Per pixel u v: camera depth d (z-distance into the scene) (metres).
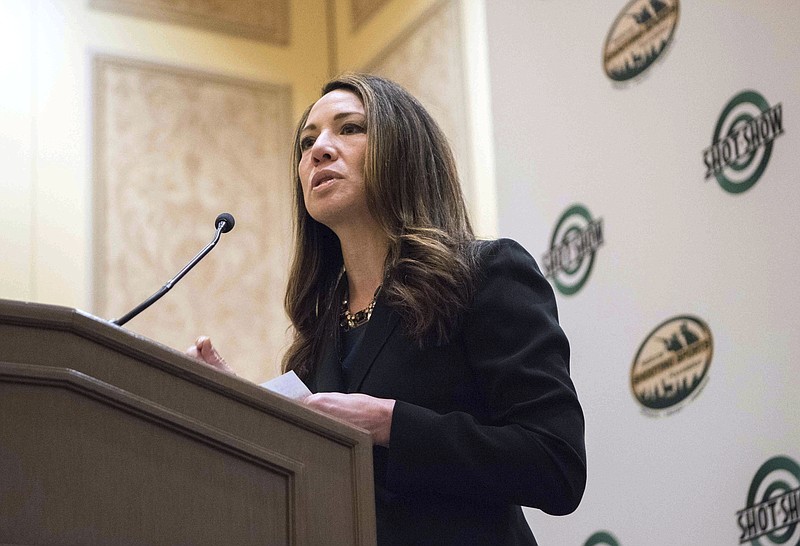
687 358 10.55
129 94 17.14
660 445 10.64
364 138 6.12
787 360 9.64
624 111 11.75
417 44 16.88
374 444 5.15
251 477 3.97
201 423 3.91
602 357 11.45
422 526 5.07
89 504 3.64
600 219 11.80
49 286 15.73
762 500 9.60
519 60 13.25
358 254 6.06
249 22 18.39
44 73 16.56
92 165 16.53
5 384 3.64
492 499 5.07
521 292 5.47
